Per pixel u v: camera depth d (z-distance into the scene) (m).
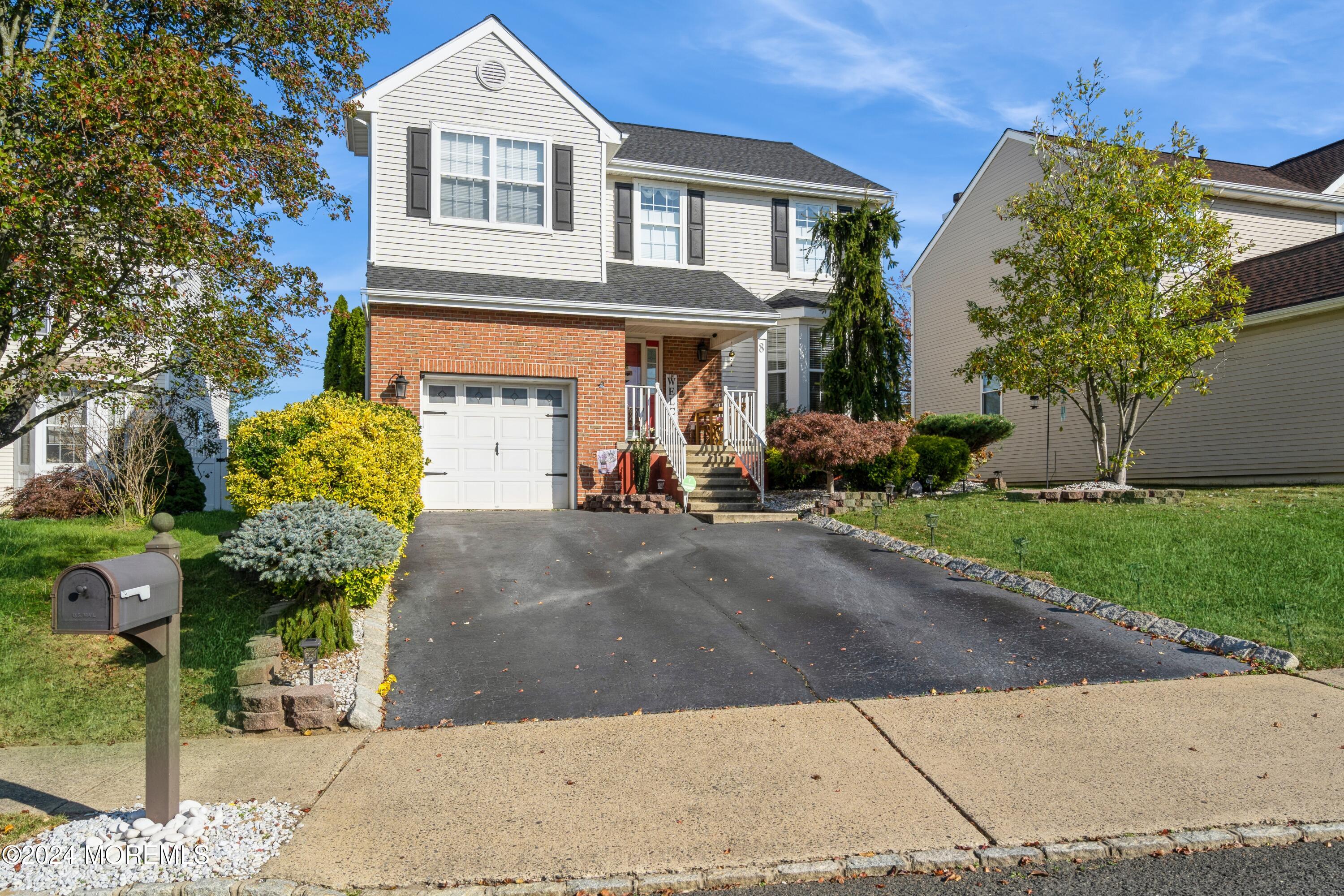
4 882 3.83
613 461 14.44
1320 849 4.03
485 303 13.74
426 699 6.26
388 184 14.71
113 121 6.77
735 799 4.59
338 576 6.49
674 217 18.89
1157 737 5.31
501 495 14.22
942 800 4.53
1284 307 14.92
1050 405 18.75
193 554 9.93
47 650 7.01
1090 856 3.98
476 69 15.21
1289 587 8.12
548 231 15.51
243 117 7.77
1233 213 19.47
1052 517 11.91
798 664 6.88
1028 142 20.08
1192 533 10.35
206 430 16.05
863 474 15.20
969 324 22.56
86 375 9.27
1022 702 6.01
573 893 3.74
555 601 8.58
